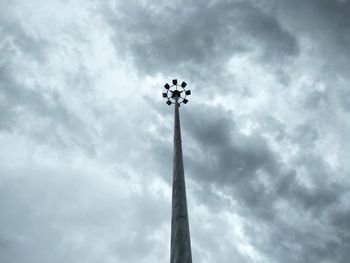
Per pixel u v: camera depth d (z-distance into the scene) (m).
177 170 12.91
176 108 20.05
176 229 10.27
